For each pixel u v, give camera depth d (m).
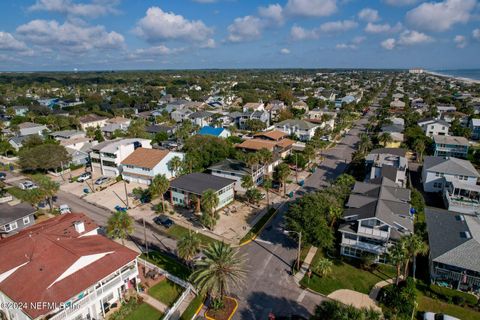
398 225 44.53
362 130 138.50
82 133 116.56
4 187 75.69
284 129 123.25
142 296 40.22
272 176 81.56
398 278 40.88
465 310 37.91
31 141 98.88
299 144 115.31
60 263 36.09
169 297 40.28
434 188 71.69
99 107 189.88
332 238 46.47
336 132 125.38
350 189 58.53
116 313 36.97
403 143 102.75
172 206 65.56
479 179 72.81
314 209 48.19
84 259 36.94
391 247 40.59
